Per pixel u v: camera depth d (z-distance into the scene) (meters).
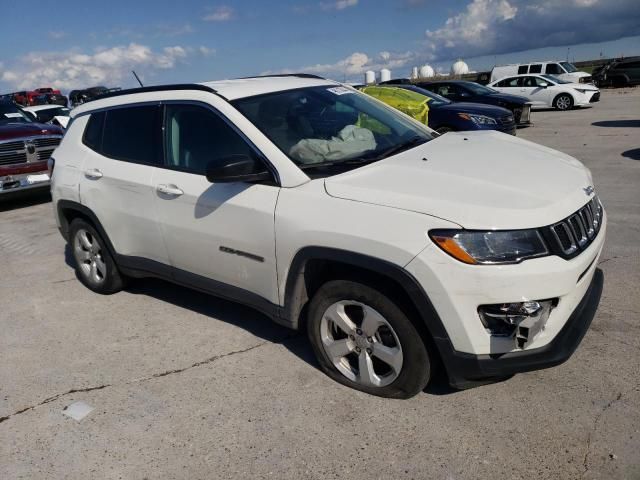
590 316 2.90
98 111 4.59
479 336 2.61
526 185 2.82
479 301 2.55
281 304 3.31
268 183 3.24
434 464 2.57
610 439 2.61
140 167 4.05
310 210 2.99
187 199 3.64
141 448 2.85
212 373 3.49
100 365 3.70
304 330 3.42
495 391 3.05
